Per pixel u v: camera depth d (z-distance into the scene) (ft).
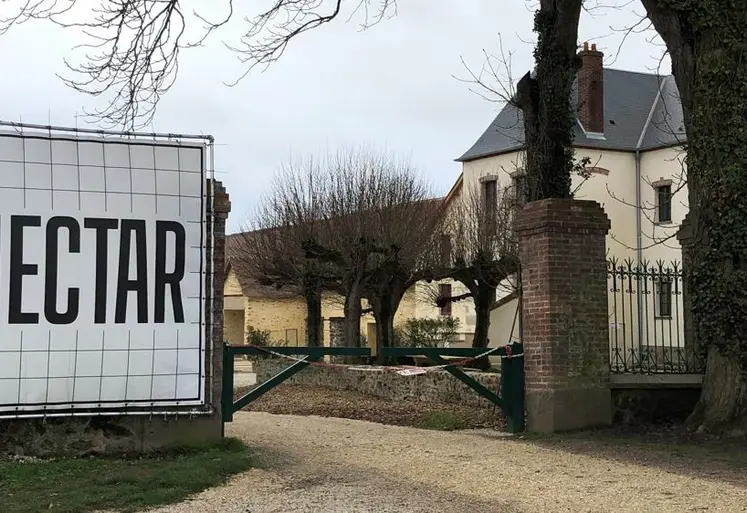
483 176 112.06
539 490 24.20
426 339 97.91
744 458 28.94
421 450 32.01
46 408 27.86
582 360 36.27
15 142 28.07
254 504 22.30
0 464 26.53
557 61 38.68
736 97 33.78
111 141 29.01
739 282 33.50
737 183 33.53
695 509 21.68
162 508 21.88
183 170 29.73
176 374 29.30
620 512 21.47
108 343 28.60
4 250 27.76
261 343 131.03
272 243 75.56
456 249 75.20
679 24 35.27
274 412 48.44
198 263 29.76
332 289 73.72
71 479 24.71
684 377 38.06
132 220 29.09
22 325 27.78
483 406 43.78
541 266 36.35
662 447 31.58
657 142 103.04
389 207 71.72
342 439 35.22
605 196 103.96
